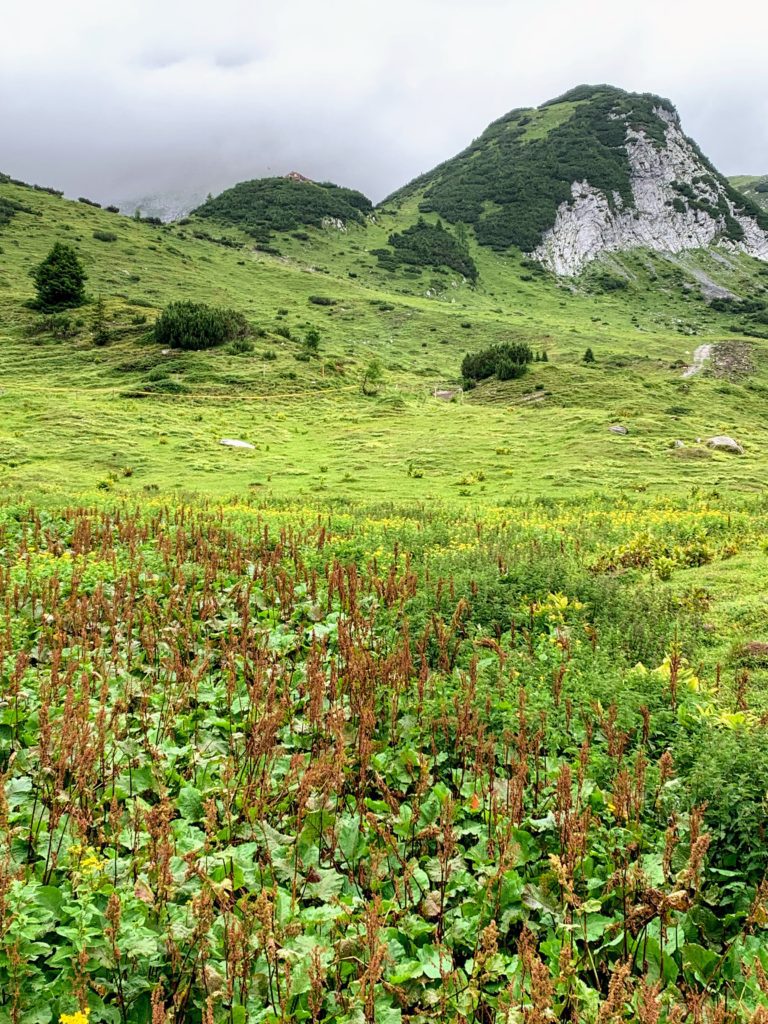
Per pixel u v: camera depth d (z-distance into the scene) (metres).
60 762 5.44
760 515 26.12
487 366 82.81
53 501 26.34
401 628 10.39
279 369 77.38
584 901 5.08
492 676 8.72
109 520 19.14
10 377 71.88
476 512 29.44
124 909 4.43
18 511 20.95
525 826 5.93
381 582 11.90
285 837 5.34
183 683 8.08
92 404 60.88
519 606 11.84
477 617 11.24
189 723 7.49
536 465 44.47
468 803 6.12
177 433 53.81
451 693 8.15
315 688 7.21
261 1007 4.05
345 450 51.47
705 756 6.36
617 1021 3.51
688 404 66.25
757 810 5.65
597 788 6.36
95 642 8.85
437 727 7.47
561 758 6.79
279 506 32.62
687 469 42.47
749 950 4.70
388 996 4.23
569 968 4.05
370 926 3.90
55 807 5.22
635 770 6.22
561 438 51.28
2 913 3.95
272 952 4.04
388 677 8.37
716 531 22.09
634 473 41.59
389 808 6.03
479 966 4.21
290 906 4.68
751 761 6.14
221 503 32.25
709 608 13.09
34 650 9.31
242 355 80.50
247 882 4.93
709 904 5.21
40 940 4.44
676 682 8.27
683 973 4.56
